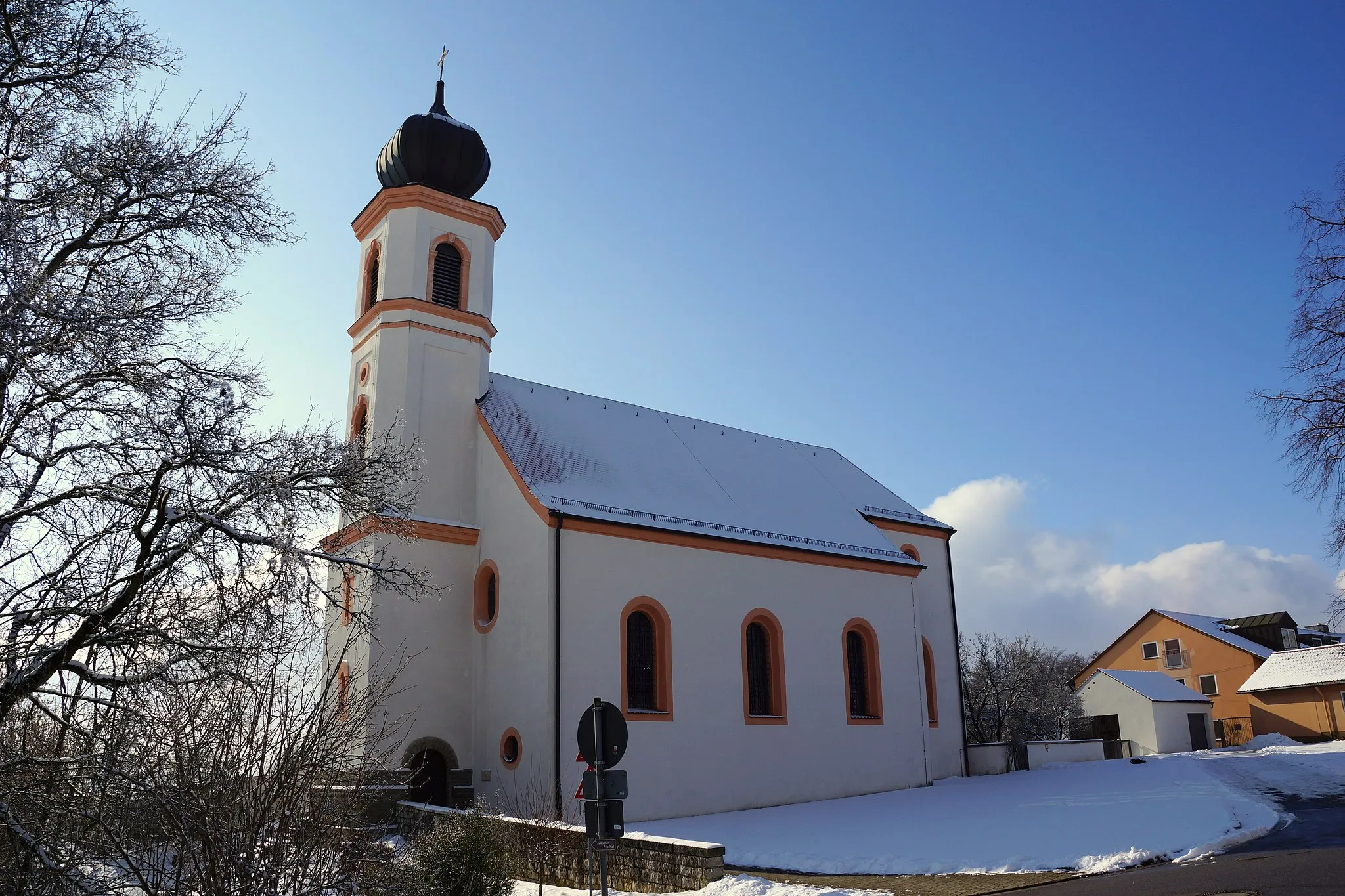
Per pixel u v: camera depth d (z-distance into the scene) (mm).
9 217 9164
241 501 11164
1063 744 37188
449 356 28406
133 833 8781
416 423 27219
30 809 9031
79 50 10633
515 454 26750
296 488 12234
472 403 28375
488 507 26922
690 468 31266
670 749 24594
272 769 8742
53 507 10016
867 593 30859
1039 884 14250
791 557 28984
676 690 25203
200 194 11352
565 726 23031
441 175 29312
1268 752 37469
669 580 25984
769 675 27766
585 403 31891
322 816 9086
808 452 38219
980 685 59562
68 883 8953
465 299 29062
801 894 12977
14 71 10484
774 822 23094
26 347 9141
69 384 9648
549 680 23109
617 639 24547
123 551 10156
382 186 30172
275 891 8430
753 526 29125
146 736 8891
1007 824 20828
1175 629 62375
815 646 28844
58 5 10438
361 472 12875
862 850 18453
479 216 29797
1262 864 13680
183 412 10414
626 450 30188
